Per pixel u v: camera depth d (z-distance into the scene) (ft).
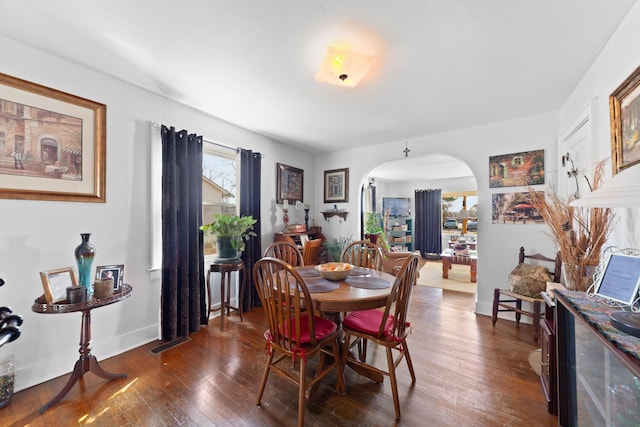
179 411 5.25
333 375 6.54
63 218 6.52
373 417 5.08
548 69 6.70
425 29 5.25
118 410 5.28
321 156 15.79
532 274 8.79
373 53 6.02
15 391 5.77
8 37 5.69
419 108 9.14
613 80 5.41
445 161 18.45
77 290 5.52
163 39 5.65
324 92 8.02
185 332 8.52
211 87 7.79
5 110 5.71
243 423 4.95
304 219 15.03
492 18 4.94
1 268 5.68
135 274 7.89
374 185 26.09
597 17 4.92
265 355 7.40
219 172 10.83
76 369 5.73
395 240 27.14
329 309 5.32
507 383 6.11
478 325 9.43
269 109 9.32
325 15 4.90
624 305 3.87
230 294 10.97
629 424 3.06
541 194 8.89
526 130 9.88
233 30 5.34
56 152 6.39
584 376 4.14
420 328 9.18
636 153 4.59
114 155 7.42
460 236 25.29
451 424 4.90
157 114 8.38
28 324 6.00
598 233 5.66
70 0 4.59
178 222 8.64
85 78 6.83
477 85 7.53
